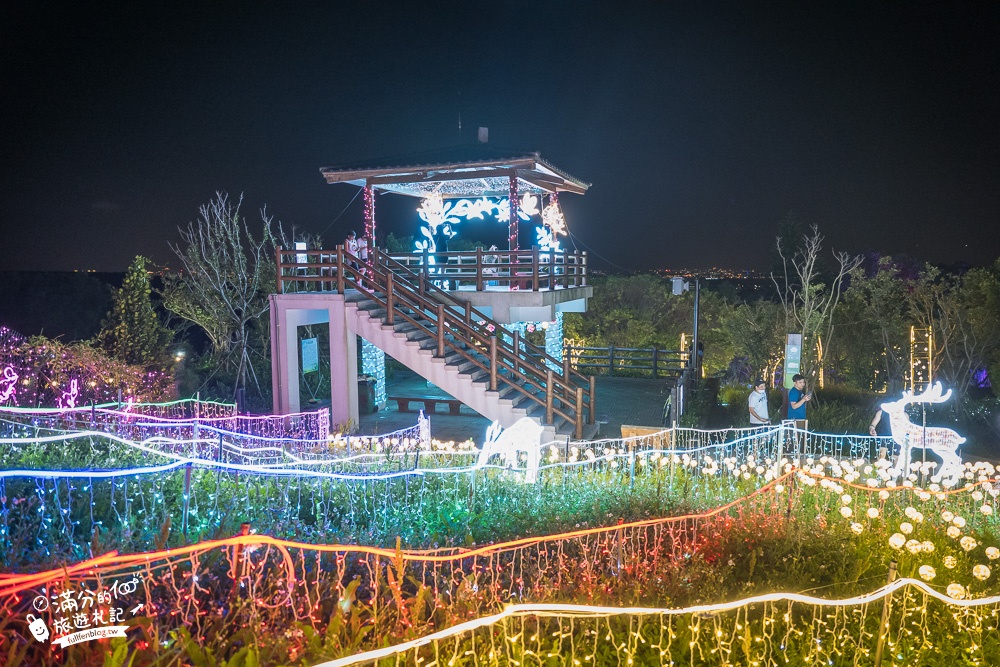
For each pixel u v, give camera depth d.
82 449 7.33
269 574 3.89
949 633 4.55
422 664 3.56
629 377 19.97
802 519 6.48
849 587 5.09
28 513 4.68
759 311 25.03
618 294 32.44
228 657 3.34
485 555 5.12
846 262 22.97
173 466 5.04
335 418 13.10
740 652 4.16
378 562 4.13
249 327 19.39
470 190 17.20
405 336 12.45
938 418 18.34
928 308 21.50
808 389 19.14
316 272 18.20
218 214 17.91
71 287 28.94
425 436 10.13
